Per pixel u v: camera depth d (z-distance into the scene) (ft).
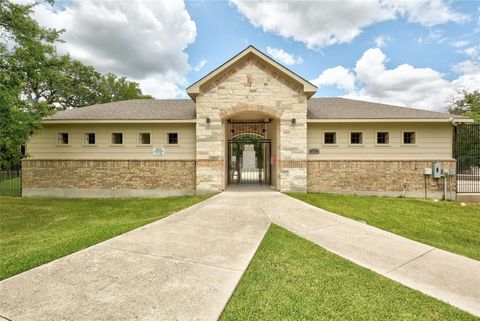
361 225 20.89
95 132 38.55
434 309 9.30
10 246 14.99
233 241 16.01
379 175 36.73
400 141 36.76
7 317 7.95
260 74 35.27
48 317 7.95
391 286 10.94
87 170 38.52
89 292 9.50
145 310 8.40
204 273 11.37
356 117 36.19
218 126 35.47
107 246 14.64
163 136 38.29
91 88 120.06
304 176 35.35
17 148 31.19
